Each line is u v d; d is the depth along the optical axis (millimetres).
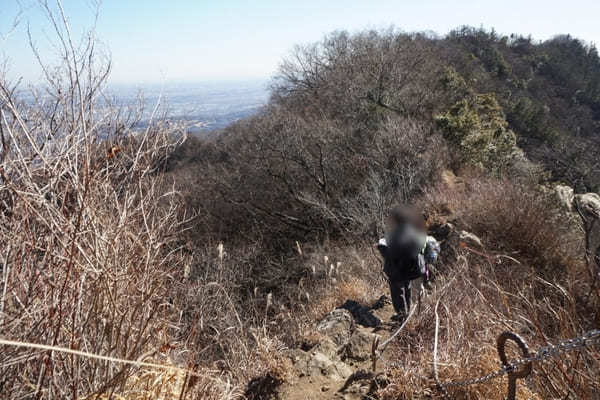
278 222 17266
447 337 3031
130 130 2398
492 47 52688
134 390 2016
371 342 3809
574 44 71312
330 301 6031
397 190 12055
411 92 19922
